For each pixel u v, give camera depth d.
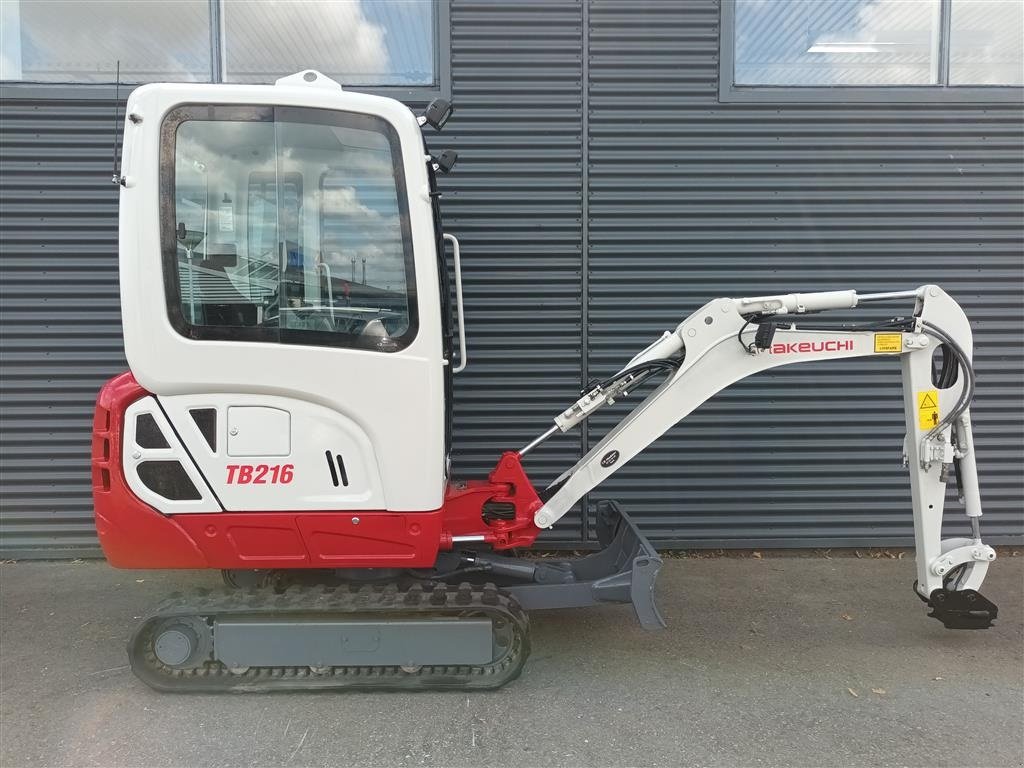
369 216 2.56
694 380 2.95
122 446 2.53
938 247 4.32
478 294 4.28
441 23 4.14
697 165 4.26
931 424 2.99
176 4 4.18
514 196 4.24
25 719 2.53
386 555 2.62
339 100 2.53
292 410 2.53
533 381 4.32
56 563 4.29
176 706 2.61
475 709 2.60
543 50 4.18
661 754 2.33
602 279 4.29
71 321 4.26
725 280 4.31
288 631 2.60
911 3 4.28
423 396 2.56
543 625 3.37
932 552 2.99
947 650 3.11
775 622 3.42
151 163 2.42
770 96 4.21
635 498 4.41
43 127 4.17
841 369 4.37
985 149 4.29
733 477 4.42
